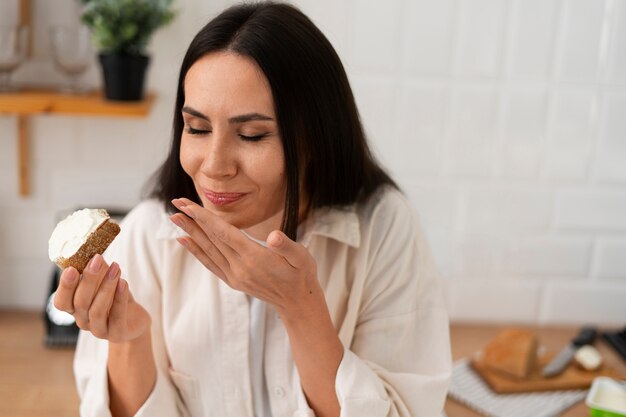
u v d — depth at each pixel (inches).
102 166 61.3
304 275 31.1
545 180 63.9
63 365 54.8
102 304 32.3
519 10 60.2
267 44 30.8
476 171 63.2
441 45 60.4
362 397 34.0
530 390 53.7
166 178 38.0
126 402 38.0
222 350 38.6
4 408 48.8
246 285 31.4
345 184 37.1
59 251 31.9
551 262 65.8
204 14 58.2
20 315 62.8
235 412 39.2
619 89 62.4
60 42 54.3
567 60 61.6
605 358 60.1
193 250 31.7
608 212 65.0
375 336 38.6
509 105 62.1
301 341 34.0
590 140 63.3
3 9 57.9
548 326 66.7
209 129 31.9
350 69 60.3
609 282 66.7
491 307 66.4
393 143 62.1
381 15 59.4
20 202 61.8
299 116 32.4
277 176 32.1
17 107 52.6
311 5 58.8
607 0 60.6
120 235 41.2
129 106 53.6
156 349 39.7
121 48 53.4
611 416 48.1
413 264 39.5
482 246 64.9
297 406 38.5
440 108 61.7
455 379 55.2
